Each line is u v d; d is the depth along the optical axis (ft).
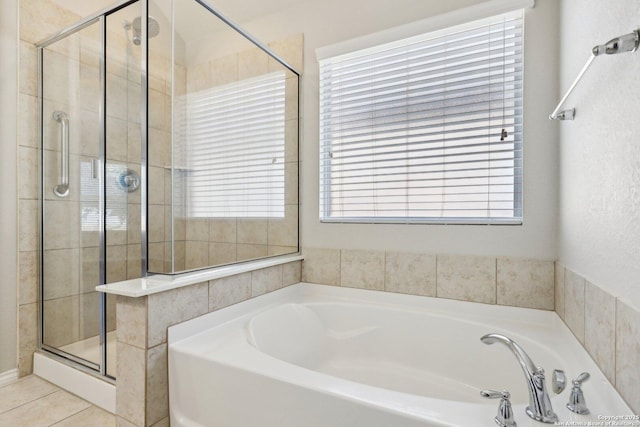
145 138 5.18
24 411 5.47
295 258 7.19
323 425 3.39
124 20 5.57
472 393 5.20
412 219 6.44
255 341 4.88
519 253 5.48
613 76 3.07
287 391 3.60
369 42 6.56
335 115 7.23
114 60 5.78
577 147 4.19
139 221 5.51
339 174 7.22
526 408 3.04
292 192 7.39
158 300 4.36
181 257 5.13
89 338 6.09
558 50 5.12
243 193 6.35
